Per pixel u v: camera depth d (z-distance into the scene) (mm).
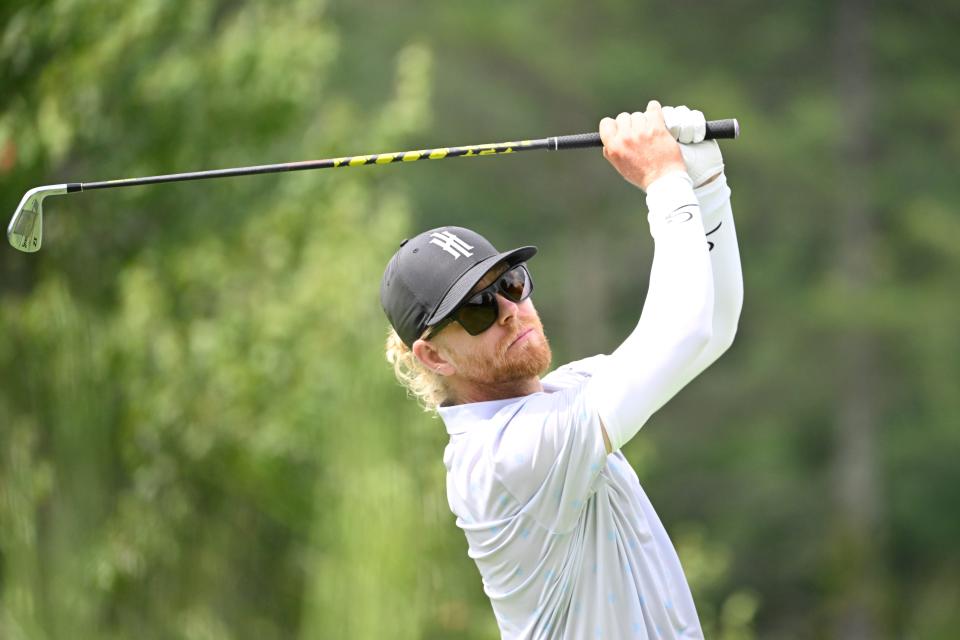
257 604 29281
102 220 29516
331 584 26156
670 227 10758
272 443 28281
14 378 26047
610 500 10992
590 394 10562
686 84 65000
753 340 67875
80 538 25938
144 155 30203
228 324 29562
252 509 29219
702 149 11477
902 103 68125
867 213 66062
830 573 65938
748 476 67062
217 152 31094
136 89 29625
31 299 26797
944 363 65250
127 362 27875
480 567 11445
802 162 65250
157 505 28141
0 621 24781
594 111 64562
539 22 63500
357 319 28172
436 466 26734
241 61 30797
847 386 66812
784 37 67750
